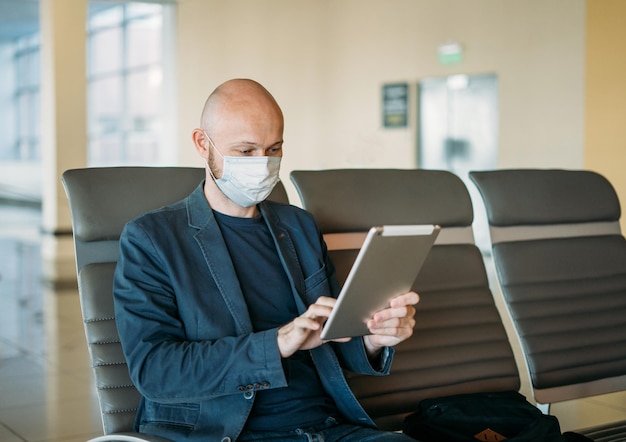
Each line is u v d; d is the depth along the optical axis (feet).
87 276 6.42
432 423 6.35
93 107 56.54
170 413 5.78
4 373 13.91
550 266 8.45
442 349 7.45
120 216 6.61
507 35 29.81
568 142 27.91
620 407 11.80
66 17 33.32
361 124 35.12
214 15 37.93
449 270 7.83
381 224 7.61
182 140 38.91
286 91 37.32
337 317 5.23
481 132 31.12
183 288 5.82
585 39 27.04
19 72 68.95
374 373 6.21
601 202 9.07
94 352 6.21
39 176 62.95
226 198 6.23
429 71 32.55
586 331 8.30
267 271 6.24
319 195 7.46
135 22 51.72
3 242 37.50
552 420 6.17
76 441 10.36
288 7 36.83
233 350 5.48
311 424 6.02
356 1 34.94
